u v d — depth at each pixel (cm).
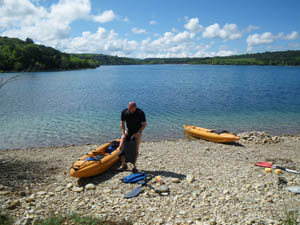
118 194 542
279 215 429
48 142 1134
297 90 3428
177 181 598
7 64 6844
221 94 3023
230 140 1058
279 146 1033
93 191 561
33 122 1536
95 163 651
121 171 693
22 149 1019
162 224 415
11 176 663
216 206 473
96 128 1395
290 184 565
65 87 3950
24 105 2183
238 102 2375
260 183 578
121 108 2061
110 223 412
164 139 1192
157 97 2778
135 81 5312
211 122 1570
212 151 933
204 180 611
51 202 505
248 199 494
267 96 2803
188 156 853
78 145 1084
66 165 777
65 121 1568
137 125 643
